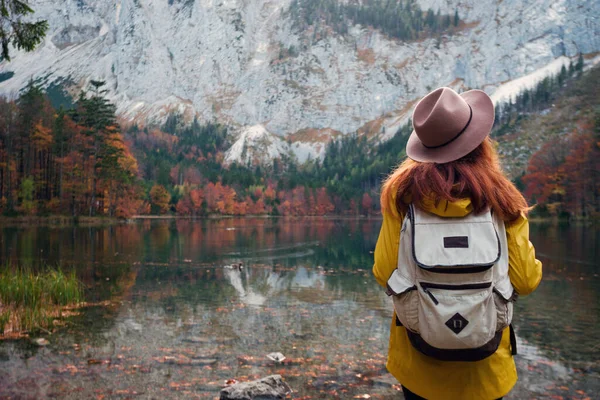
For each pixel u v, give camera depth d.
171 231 44.41
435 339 1.77
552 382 5.21
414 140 2.08
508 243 1.90
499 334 1.87
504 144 178.88
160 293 11.05
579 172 81.06
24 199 61.94
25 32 10.38
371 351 6.38
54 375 5.27
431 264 1.75
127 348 6.38
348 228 56.53
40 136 69.38
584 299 10.33
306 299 10.47
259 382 4.83
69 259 18.23
